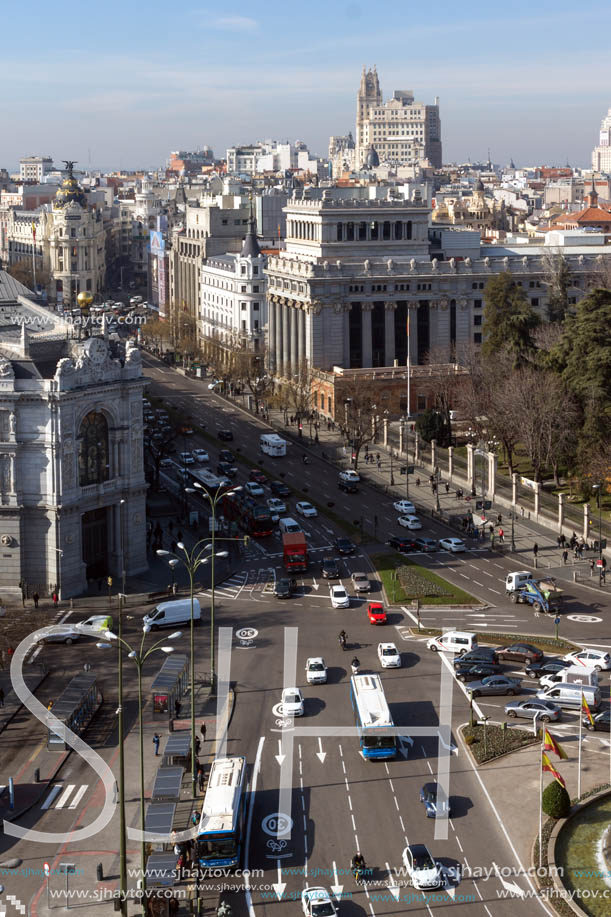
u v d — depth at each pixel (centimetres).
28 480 17938
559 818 11338
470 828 11331
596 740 13175
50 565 18088
